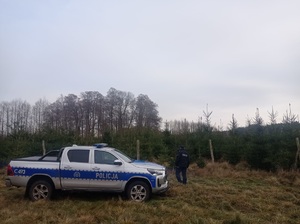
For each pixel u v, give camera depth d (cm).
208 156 2028
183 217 758
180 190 1098
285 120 2094
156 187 952
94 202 924
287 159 1557
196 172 1617
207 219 747
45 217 757
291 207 916
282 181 1381
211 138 2089
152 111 6706
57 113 6247
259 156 1675
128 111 6681
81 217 745
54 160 984
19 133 2186
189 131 2395
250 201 964
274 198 1031
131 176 951
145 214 794
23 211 817
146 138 2117
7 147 1936
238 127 2322
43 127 2434
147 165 991
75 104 6500
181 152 1285
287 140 1680
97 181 952
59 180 955
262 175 1529
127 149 1950
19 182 959
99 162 970
